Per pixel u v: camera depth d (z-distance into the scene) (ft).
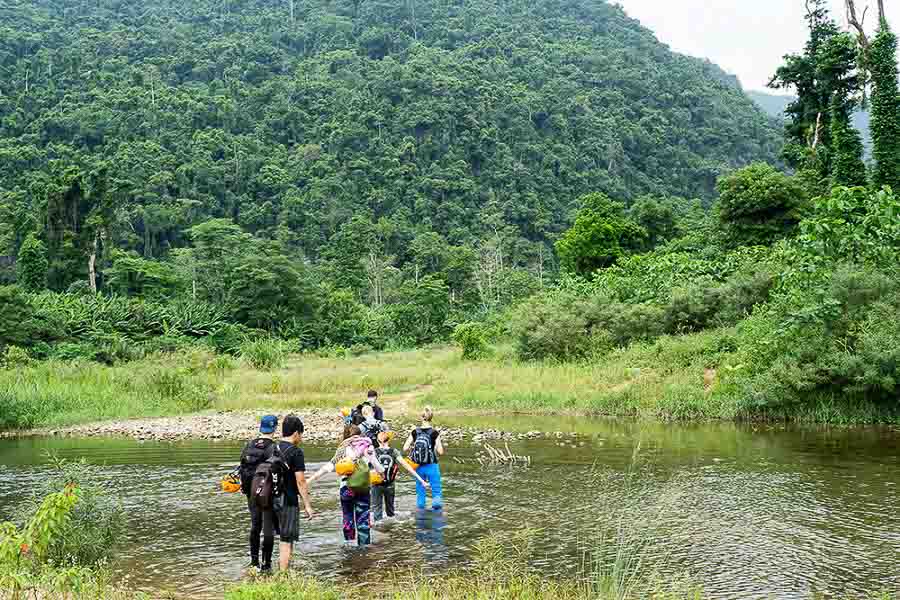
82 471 28.63
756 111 610.24
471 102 481.05
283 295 209.15
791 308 68.95
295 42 613.93
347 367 120.47
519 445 51.96
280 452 25.45
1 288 149.89
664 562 25.86
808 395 62.08
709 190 496.64
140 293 231.50
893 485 37.22
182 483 41.57
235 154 409.28
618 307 98.94
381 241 363.76
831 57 141.90
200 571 25.81
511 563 24.40
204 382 95.71
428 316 221.46
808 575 24.31
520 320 103.81
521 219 416.46
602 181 455.22
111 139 391.24
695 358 77.71
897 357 57.00
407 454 34.68
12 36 507.71
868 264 67.41
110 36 548.72
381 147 441.27
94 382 90.02
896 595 22.41
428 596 21.66
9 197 321.32
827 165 143.33
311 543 29.01
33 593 20.59
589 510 33.32
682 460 44.88
